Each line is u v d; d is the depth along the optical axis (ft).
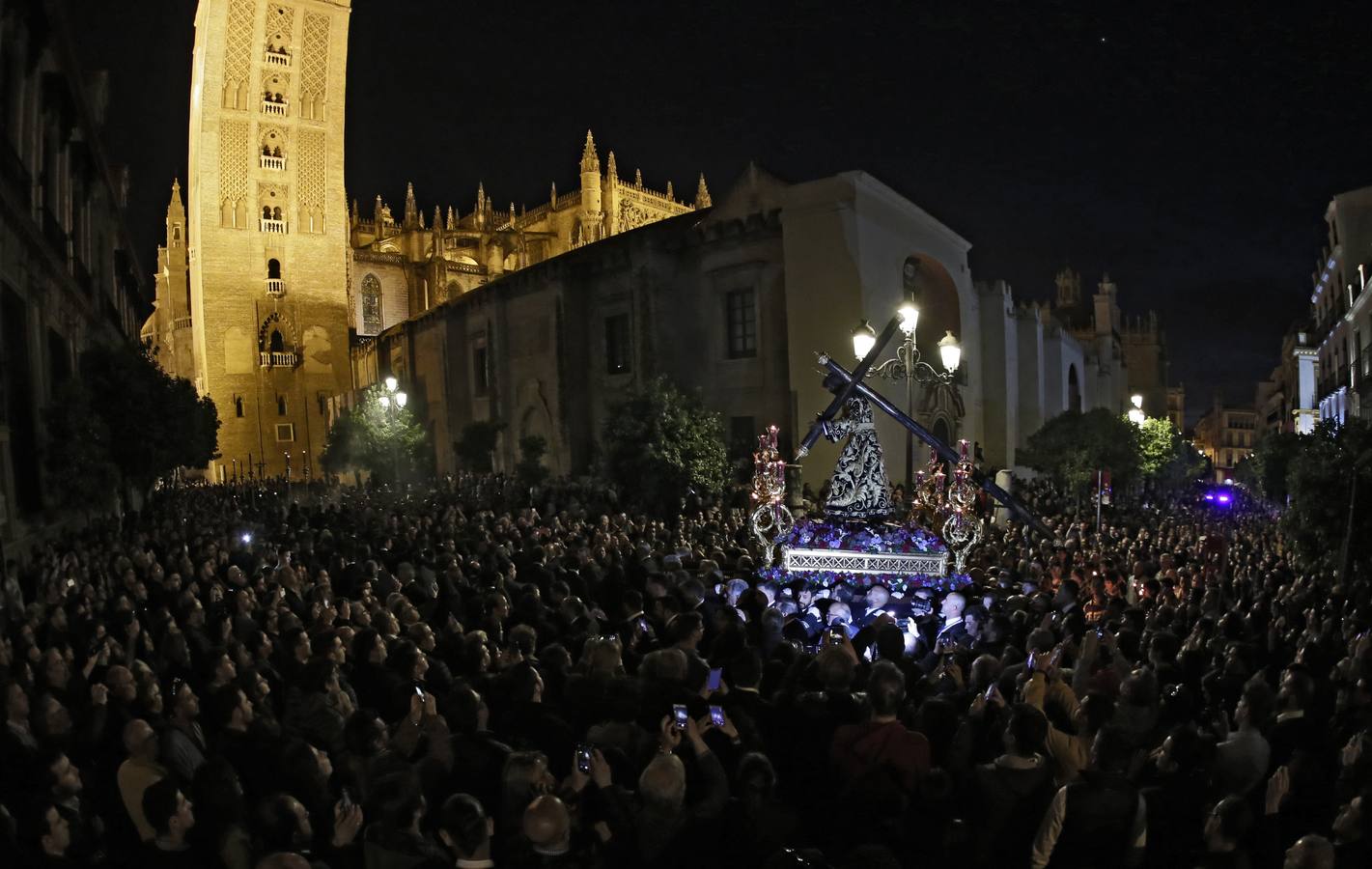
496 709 20.97
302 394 213.25
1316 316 157.99
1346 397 123.65
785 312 108.47
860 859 11.70
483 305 150.10
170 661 25.48
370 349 202.90
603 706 19.58
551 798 13.62
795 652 24.21
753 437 110.11
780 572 40.11
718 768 15.66
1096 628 24.63
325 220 217.97
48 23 65.62
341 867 15.31
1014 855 15.48
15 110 63.00
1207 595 33.78
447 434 161.48
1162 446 145.18
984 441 135.64
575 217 267.18
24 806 16.28
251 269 210.38
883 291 104.42
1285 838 17.06
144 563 46.14
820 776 18.04
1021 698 19.72
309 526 73.26
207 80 207.51
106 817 18.47
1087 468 115.44
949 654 25.02
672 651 19.61
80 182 90.27
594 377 131.03
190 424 84.12
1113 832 14.38
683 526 62.39
